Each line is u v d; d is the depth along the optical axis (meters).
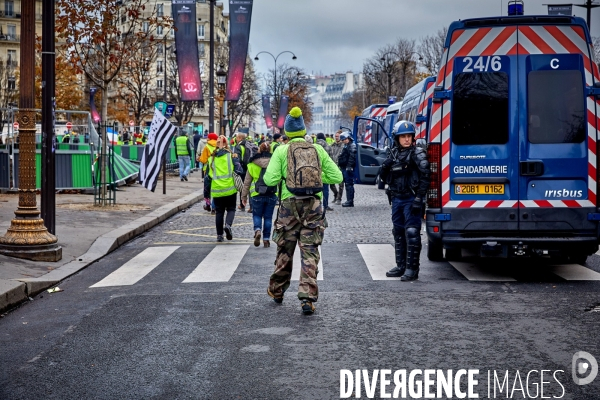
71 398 4.88
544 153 8.96
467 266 10.33
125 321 7.06
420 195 8.93
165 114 23.23
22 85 10.38
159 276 9.71
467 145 9.07
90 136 22.03
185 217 17.86
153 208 18.38
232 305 7.71
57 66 20.84
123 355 5.87
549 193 9.01
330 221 16.47
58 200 19.66
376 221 16.48
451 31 9.03
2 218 14.92
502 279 9.21
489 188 9.08
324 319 7.03
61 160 21.80
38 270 9.84
